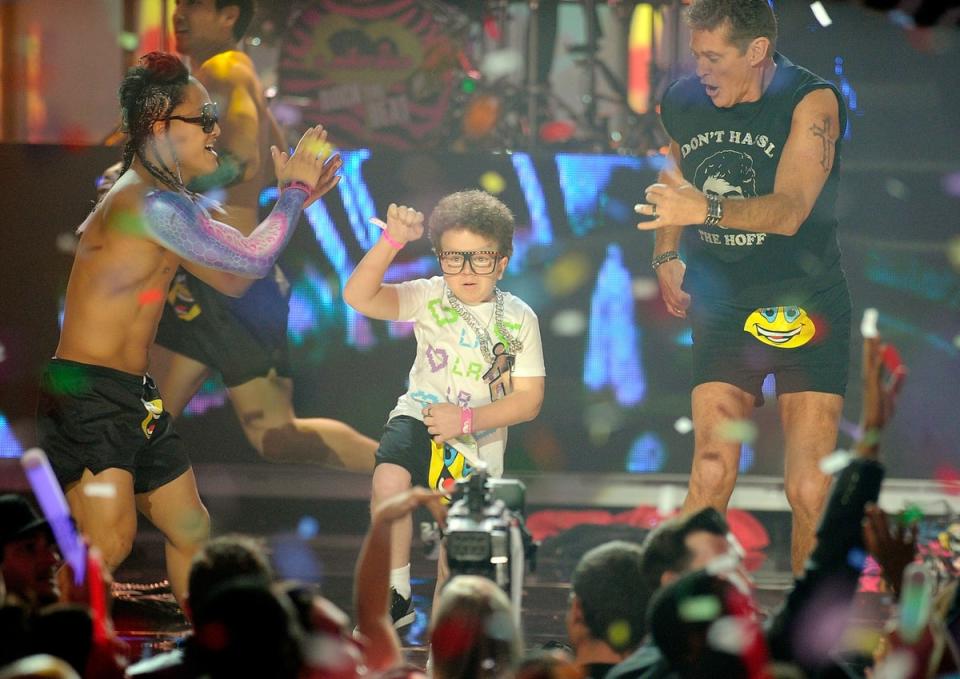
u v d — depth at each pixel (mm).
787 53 29922
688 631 10008
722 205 16375
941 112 29156
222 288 23719
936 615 11289
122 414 17266
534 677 9797
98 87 44625
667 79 34438
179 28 25656
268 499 28766
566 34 40781
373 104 33750
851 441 27594
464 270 17578
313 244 27906
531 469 28172
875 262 27703
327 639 9547
